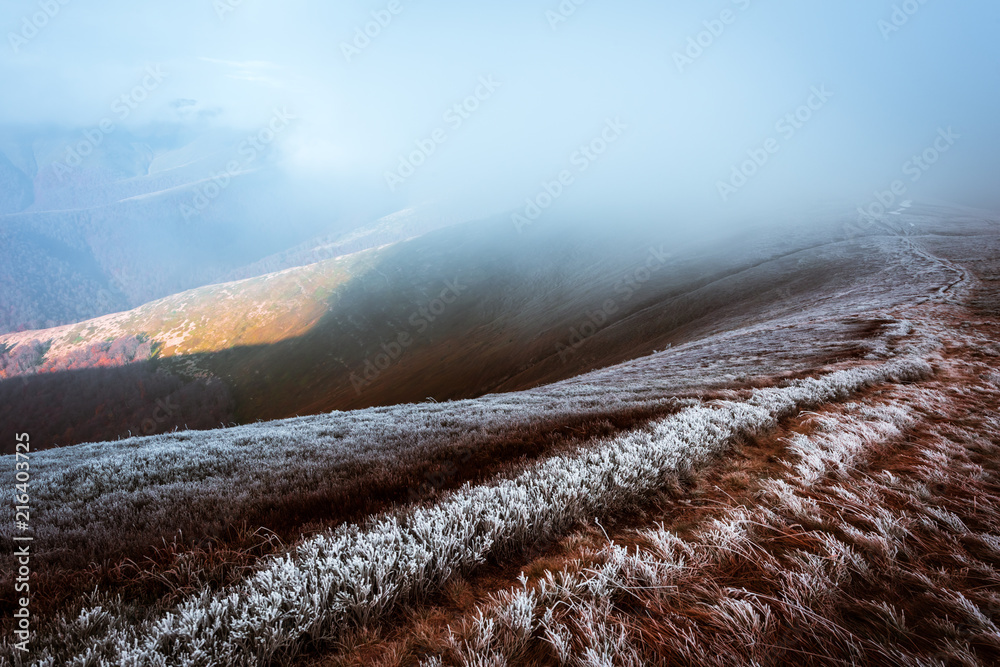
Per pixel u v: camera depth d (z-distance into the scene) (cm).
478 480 457
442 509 332
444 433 762
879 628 196
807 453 430
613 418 707
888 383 809
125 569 300
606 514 342
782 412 629
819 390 730
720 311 4353
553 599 225
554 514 318
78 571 295
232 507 419
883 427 509
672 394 948
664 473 397
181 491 501
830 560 242
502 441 620
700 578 236
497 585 256
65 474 648
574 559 267
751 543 265
